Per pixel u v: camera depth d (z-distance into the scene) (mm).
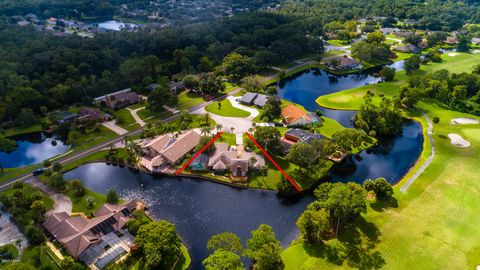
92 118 153875
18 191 100500
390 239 85562
